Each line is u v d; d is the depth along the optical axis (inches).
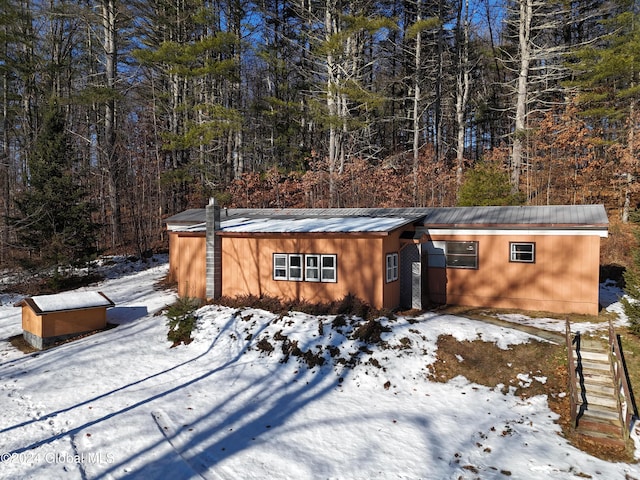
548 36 1235.9
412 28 851.4
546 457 264.4
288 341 419.2
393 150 1459.2
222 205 1063.0
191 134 924.6
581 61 930.1
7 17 900.6
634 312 409.4
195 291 588.7
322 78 1195.3
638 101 885.8
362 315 462.6
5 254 909.2
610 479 243.6
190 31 1093.1
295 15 1272.1
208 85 1131.3
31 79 1091.3
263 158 1334.9
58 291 743.1
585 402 326.6
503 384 360.2
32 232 797.9
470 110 1407.5
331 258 504.4
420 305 538.9
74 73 1228.5
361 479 237.6
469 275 564.7
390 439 280.8
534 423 307.1
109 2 996.6
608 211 952.3
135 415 304.0
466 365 386.9
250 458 253.0
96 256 831.1
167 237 1173.1
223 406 321.4
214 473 236.7
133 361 414.6
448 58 1309.1
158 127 1270.9
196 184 1086.4
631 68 820.0
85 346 458.0
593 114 908.0
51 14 1011.3
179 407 318.0
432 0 1161.4
